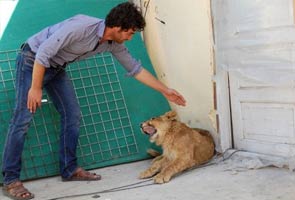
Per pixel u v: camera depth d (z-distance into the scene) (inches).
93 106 162.1
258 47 133.4
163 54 175.6
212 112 152.9
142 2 184.4
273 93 132.7
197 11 152.6
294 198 105.8
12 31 165.5
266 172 127.9
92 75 167.0
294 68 124.8
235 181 123.0
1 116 150.1
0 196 128.6
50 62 124.0
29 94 119.5
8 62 159.3
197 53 155.9
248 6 134.3
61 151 139.3
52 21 171.6
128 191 124.0
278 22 126.6
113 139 158.1
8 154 125.7
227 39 143.2
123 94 166.7
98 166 152.0
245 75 139.4
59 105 136.8
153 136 142.7
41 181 142.3
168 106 169.0
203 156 143.1
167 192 119.7
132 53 177.9
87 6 178.7
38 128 151.7
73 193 126.6
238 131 147.6
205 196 113.5
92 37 119.3
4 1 168.6
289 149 130.6
